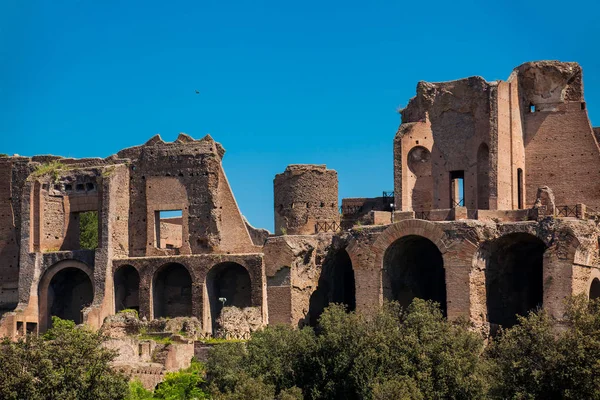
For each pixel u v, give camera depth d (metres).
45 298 134.25
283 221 126.62
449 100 121.75
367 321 101.75
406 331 98.50
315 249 117.62
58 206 137.00
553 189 121.12
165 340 117.38
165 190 134.50
